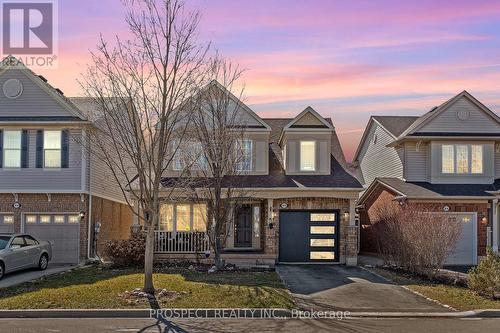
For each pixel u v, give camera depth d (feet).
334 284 56.85
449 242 61.93
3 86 76.54
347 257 76.28
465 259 81.25
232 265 71.67
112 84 60.64
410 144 88.69
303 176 80.28
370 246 94.94
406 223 65.31
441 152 86.69
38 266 66.23
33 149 75.92
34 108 76.13
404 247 65.05
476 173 86.48
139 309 42.55
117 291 48.73
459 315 42.98
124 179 90.02
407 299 48.85
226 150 65.10
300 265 75.72
